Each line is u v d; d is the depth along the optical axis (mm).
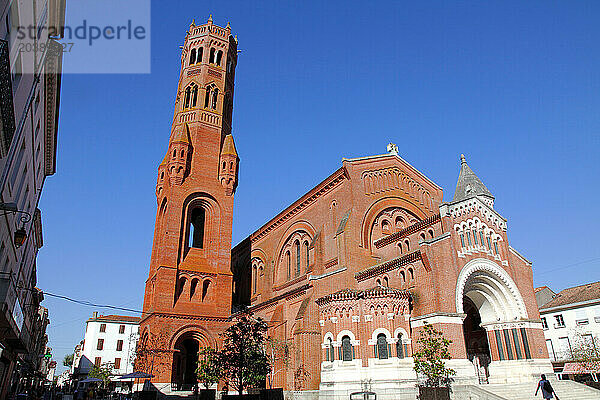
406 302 37156
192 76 65312
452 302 35312
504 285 39500
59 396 59031
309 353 41906
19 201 26516
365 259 45188
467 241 38656
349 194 47562
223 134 63844
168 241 53844
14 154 20109
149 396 40438
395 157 52656
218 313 54062
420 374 34188
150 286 58000
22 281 38719
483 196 47500
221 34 68938
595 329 56688
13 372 50219
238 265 70188
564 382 36469
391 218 49938
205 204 59219
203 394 42625
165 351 48875
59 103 28906
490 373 38812
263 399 37844
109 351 101562
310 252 51344
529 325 38625
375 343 35875
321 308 40594
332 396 35719
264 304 55531
